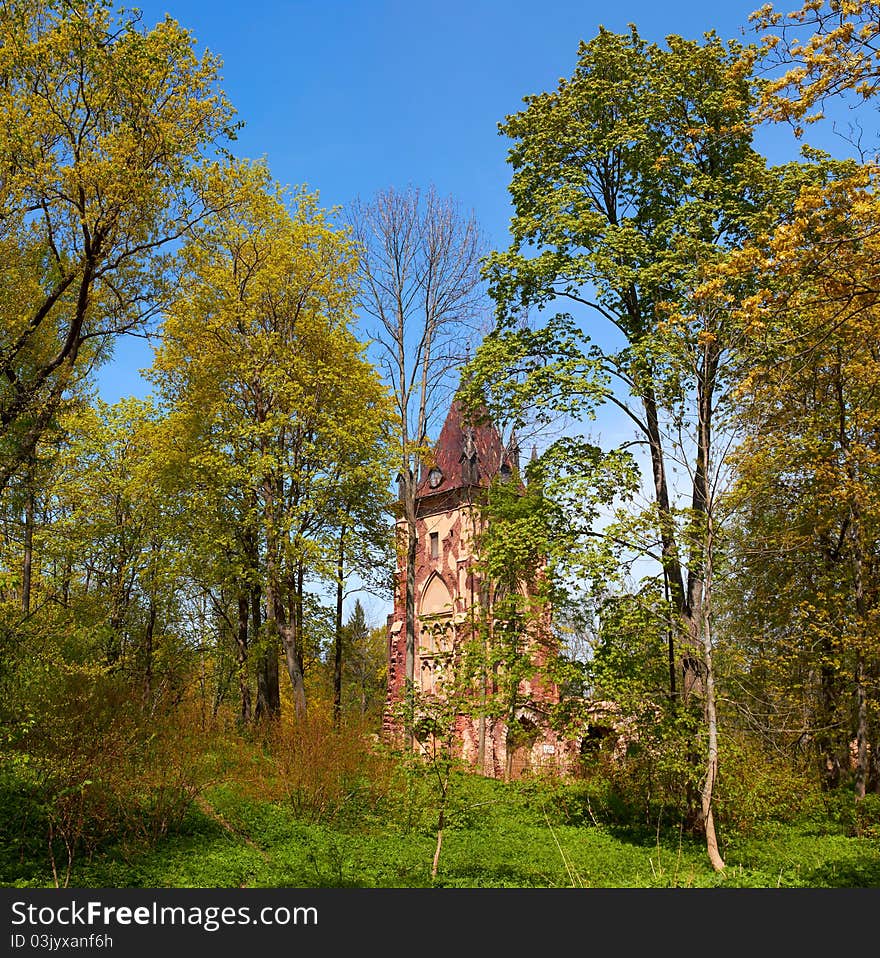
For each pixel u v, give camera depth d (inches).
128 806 599.2
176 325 1073.5
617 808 871.1
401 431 1227.2
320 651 1280.8
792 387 858.8
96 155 648.4
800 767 894.4
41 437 695.1
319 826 705.6
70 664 652.1
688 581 853.8
